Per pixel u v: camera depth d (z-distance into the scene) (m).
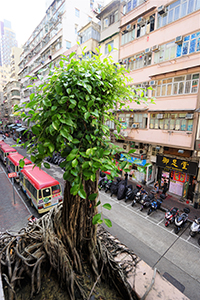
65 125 1.23
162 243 6.04
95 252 1.82
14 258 1.62
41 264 1.73
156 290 1.59
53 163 16.42
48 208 7.45
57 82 1.31
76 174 1.19
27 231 1.98
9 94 39.47
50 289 1.59
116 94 1.70
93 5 23.48
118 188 9.62
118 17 11.49
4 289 1.44
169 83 9.09
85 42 14.46
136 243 5.99
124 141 12.39
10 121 39.84
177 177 10.06
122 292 1.63
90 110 1.37
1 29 120.25
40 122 1.33
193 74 8.17
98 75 1.45
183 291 4.28
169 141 9.30
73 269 1.71
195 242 6.17
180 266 5.06
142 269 1.83
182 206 8.80
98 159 1.25
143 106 10.34
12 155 13.32
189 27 8.06
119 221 7.29
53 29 19.75
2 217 7.38
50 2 22.42
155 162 10.88
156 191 9.66
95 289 1.62
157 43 9.43
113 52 12.12
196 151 8.47
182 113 8.70
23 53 30.52
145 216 7.79
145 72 10.16
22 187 10.02
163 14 9.01
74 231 1.73
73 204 1.65
